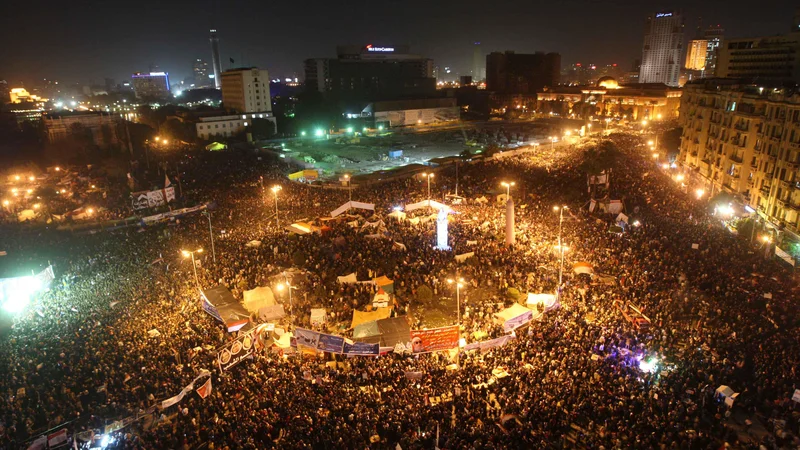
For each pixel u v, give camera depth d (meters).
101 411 29.33
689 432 26.02
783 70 132.38
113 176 103.00
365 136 170.00
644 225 57.59
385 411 28.14
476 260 49.00
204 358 33.88
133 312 40.41
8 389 31.09
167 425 28.22
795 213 58.47
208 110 193.25
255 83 185.25
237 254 52.94
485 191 77.62
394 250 52.78
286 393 30.03
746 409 29.08
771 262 48.50
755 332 35.16
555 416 27.61
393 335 35.06
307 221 62.94
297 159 122.06
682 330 35.91
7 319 40.44
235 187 84.44
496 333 36.62
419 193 77.12
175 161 114.56
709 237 53.94
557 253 50.41
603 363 31.83
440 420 27.61
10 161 126.44
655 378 30.91
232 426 27.86
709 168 83.25
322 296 44.28
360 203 64.56
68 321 39.25
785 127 61.47
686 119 96.38
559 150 115.06
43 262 51.50
